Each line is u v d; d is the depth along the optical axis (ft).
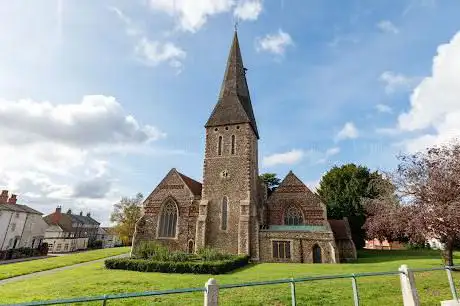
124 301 41.88
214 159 125.70
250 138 129.39
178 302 40.63
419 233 64.23
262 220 121.70
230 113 131.23
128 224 214.07
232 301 39.11
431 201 63.21
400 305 35.88
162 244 118.11
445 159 65.46
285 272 71.82
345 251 115.03
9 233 161.48
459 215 56.34
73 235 250.37
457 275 56.39
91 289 51.31
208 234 114.62
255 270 78.28
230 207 116.37
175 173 127.85
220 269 72.74
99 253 145.59
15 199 181.47
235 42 152.25
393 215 69.05
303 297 40.34
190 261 79.71
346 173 168.55
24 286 59.16
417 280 51.60
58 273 79.20
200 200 120.98
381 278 55.31
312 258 102.73
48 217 242.37
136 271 76.89
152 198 126.21
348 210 156.87
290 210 122.52
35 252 161.38
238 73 143.84
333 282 51.60
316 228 112.68
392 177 72.38
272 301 38.91
